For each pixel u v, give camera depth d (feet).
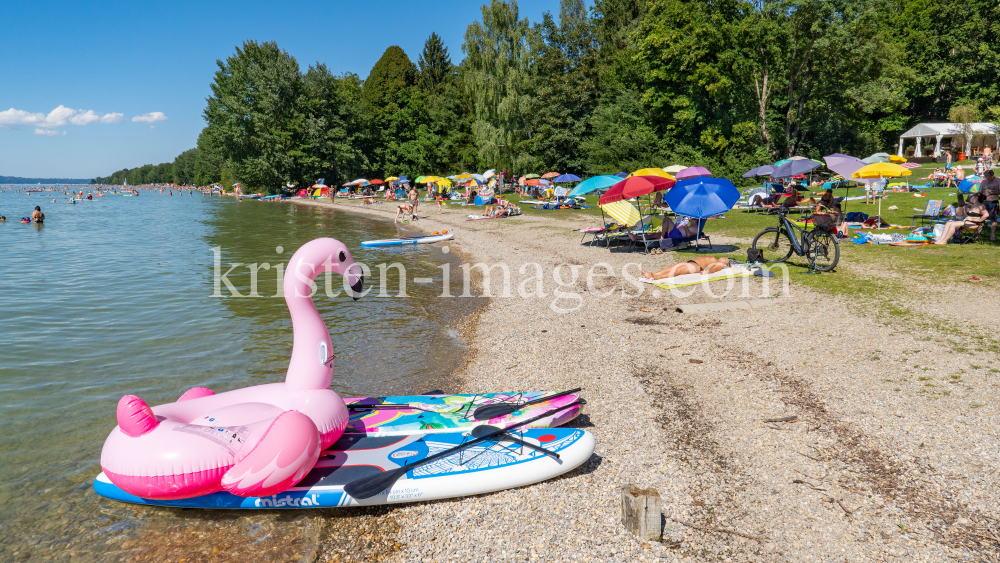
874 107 115.85
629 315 32.07
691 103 117.60
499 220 89.40
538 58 151.43
